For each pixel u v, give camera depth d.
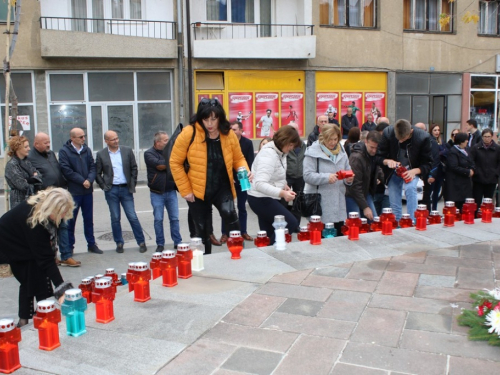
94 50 16.64
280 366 3.05
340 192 6.23
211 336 3.46
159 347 3.32
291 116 19.58
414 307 3.86
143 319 3.75
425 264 4.87
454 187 8.76
